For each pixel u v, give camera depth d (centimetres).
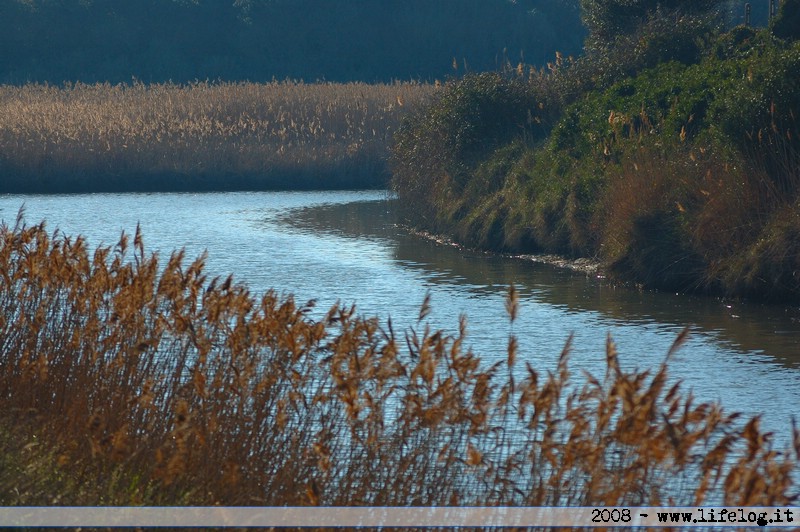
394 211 12194
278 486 2619
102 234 9881
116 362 3159
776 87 6819
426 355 2556
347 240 9588
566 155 8906
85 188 16075
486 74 10919
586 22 13362
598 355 4828
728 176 6731
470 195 9650
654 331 5378
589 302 6291
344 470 2730
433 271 7619
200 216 11769
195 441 2712
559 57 11219
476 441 3198
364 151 17062
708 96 8194
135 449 2770
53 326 3584
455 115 10406
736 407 3941
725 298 6312
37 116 17925
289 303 2952
